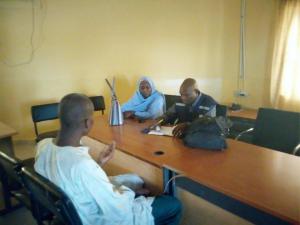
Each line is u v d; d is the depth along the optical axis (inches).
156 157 68.4
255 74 198.5
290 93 175.8
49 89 156.2
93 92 169.8
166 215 59.2
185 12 192.5
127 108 118.7
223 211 67.1
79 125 52.1
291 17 167.3
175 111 103.7
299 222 41.3
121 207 52.3
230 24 205.0
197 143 73.0
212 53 208.8
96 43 165.5
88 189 48.3
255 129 99.6
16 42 143.4
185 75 201.3
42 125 156.6
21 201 68.9
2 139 90.4
